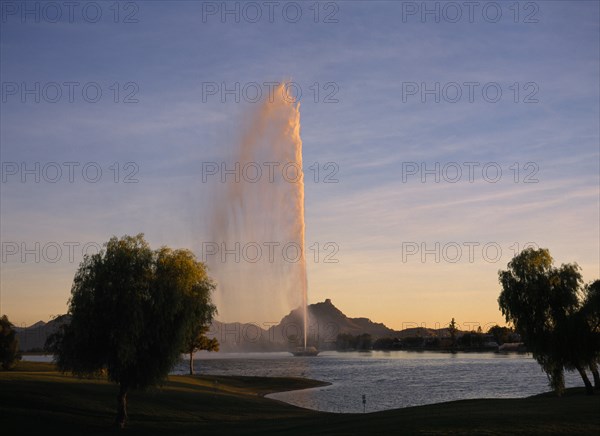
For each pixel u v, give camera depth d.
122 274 56.88
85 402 62.53
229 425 57.38
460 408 50.81
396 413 52.53
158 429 55.16
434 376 163.62
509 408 46.84
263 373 189.75
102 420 57.62
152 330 57.22
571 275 74.81
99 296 55.97
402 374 176.88
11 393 61.31
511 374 164.38
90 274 57.00
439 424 37.81
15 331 115.69
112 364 56.28
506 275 76.94
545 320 74.31
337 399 99.19
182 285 59.19
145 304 57.31
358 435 36.44
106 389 70.06
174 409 65.12
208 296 62.19
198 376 123.12
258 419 63.69
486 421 37.91
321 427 45.69
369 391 115.19
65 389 66.25
